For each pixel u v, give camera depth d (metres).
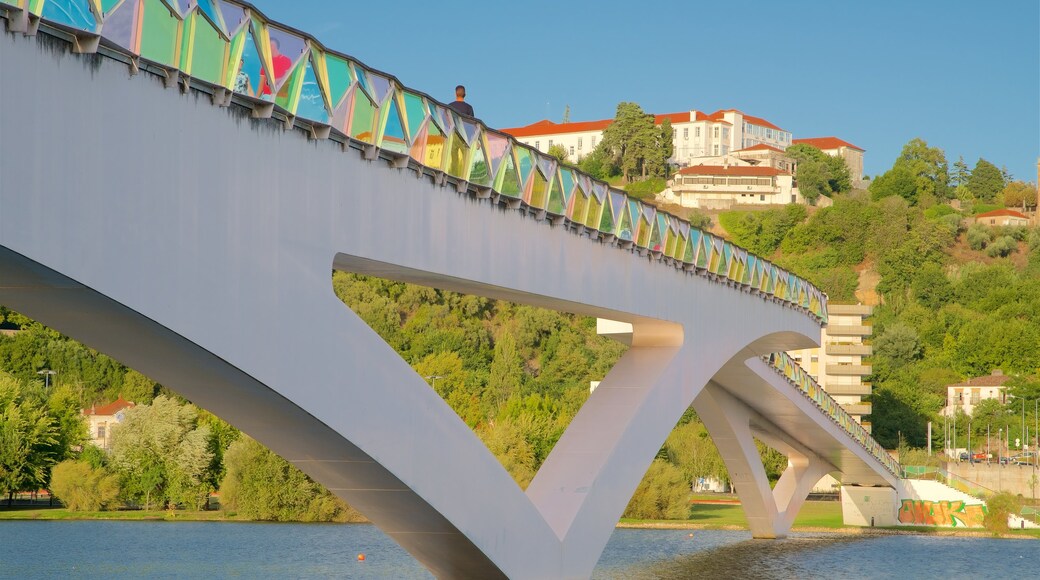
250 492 82.19
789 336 42.75
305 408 16.52
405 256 18.84
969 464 106.38
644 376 29.86
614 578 48.06
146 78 13.76
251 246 15.55
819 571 52.66
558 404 120.31
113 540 66.25
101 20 12.83
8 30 11.89
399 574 50.50
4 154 11.89
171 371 15.80
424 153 19.09
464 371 135.38
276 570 51.88
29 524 77.69
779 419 60.03
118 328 14.34
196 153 14.59
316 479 19.48
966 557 61.50
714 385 51.97
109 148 13.22
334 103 16.91
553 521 24.83
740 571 51.31
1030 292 180.25
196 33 14.34
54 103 12.49
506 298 24.27
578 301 25.09
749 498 63.22
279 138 16.06
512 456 86.88
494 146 21.20
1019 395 144.75
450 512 20.06
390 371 18.33
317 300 16.78
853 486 81.62
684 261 30.92
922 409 142.88
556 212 23.50
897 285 191.38
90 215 12.96
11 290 13.14
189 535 69.88
